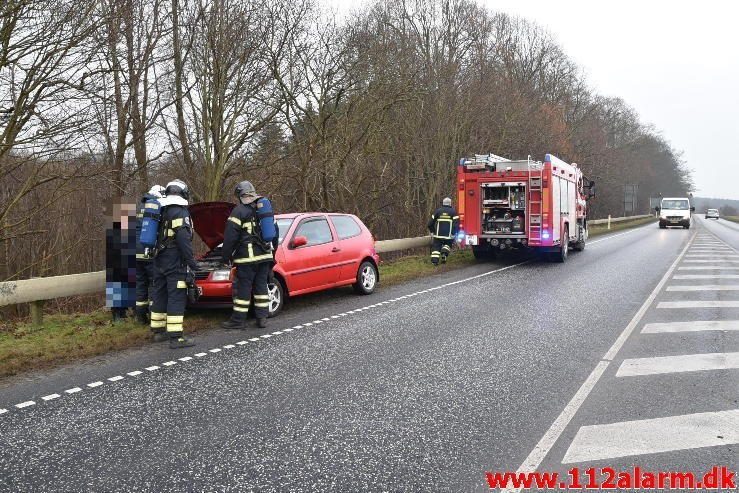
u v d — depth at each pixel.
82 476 3.45
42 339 6.94
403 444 3.86
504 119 27.11
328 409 4.52
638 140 74.00
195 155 14.06
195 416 4.40
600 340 6.71
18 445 3.90
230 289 7.73
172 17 11.88
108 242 7.56
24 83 8.84
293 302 9.58
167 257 6.57
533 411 4.45
